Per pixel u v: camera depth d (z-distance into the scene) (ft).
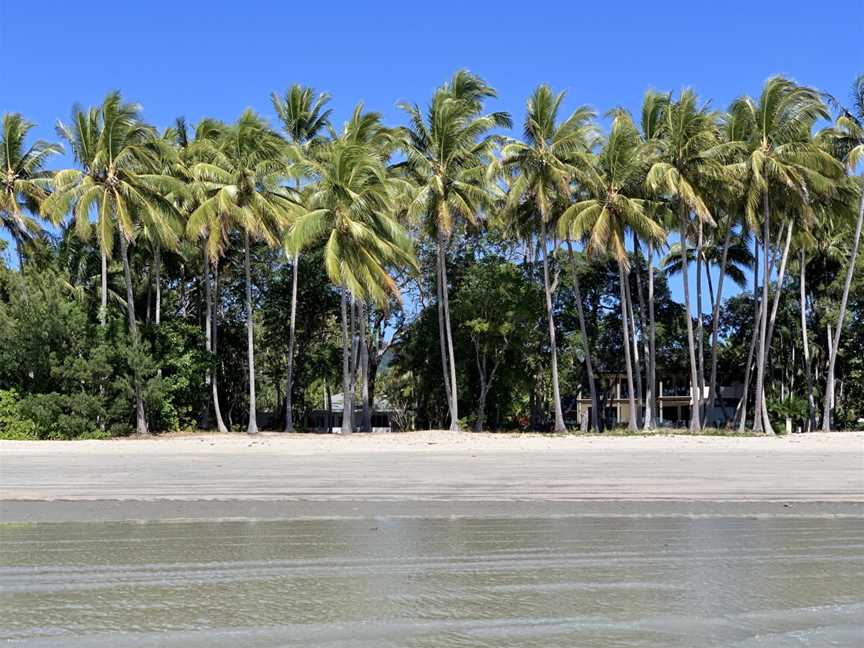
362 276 99.55
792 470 56.85
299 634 19.01
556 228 111.96
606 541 30.58
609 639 18.65
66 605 21.52
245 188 102.17
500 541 30.60
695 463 62.44
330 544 30.01
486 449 79.20
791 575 25.04
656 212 113.60
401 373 143.64
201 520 35.86
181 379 108.06
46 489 47.21
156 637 18.81
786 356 150.82
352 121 110.93
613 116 109.81
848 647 18.15
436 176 99.45
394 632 19.17
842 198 108.78
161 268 126.21
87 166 97.35
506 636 18.88
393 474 54.70
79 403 97.76
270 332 137.28
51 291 99.60
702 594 22.67
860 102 102.32
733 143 99.09
